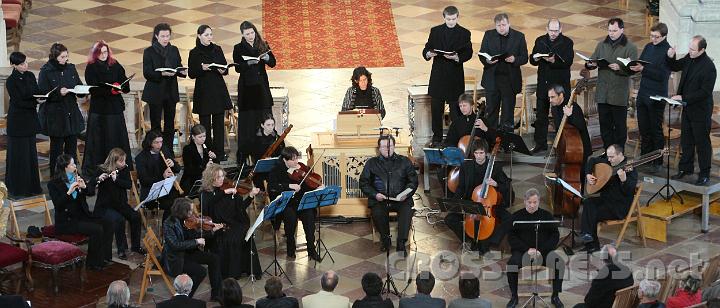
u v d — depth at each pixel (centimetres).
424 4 3061
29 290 1773
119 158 1864
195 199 1975
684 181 1988
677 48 2509
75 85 2047
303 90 2561
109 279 1805
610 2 3061
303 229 1983
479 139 1916
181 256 1752
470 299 1548
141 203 1833
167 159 1950
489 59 2095
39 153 2202
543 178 2136
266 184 1938
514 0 3089
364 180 1912
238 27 2906
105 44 2042
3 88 2312
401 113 2439
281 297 1558
